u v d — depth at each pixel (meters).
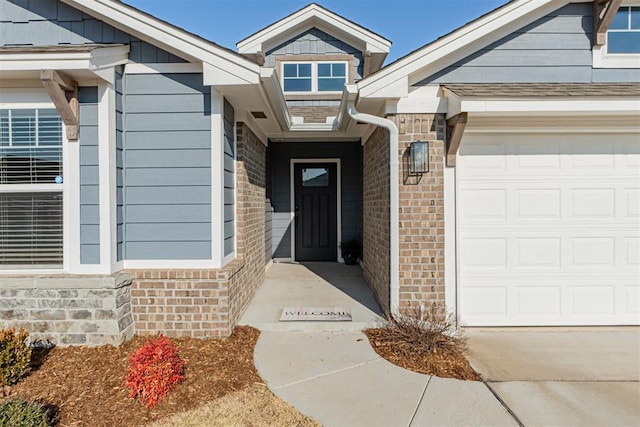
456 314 4.70
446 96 4.60
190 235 4.50
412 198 4.68
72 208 4.18
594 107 4.19
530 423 2.83
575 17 4.77
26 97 4.17
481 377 3.55
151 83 4.48
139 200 4.49
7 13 4.49
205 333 4.36
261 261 7.07
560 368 3.74
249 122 5.83
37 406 2.60
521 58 4.78
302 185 9.32
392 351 4.03
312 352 4.03
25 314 4.02
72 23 4.47
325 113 8.31
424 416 2.92
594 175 4.88
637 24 4.82
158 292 4.36
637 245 4.90
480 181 4.85
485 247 4.89
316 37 9.41
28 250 4.25
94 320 4.03
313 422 2.83
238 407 2.99
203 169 4.49
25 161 4.21
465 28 4.50
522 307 4.91
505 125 4.75
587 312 4.92
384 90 4.57
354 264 8.89
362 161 8.19
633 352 4.14
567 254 4.91
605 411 2.99
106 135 4.16
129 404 2.99
